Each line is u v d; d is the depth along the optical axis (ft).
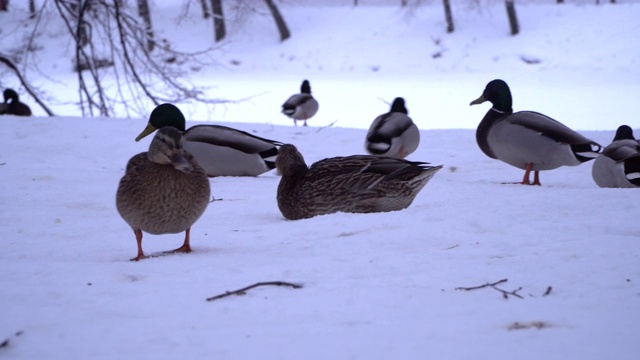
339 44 163.63
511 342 12.53
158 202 19.43
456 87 123.95
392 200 25.82
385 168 25.80
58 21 143.74
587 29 153.58
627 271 16.43
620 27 152.05
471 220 21.54
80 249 21.88
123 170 41.45
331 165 26.18
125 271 17.69
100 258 20.51
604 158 33.60
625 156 32.83
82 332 13.44
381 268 17.37
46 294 15.89
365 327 13.41
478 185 34.45
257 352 12.32
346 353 12.19
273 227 23.41
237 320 13.94
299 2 183.11
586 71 138.10
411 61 155.22
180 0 183.01
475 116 94.43
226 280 16.69
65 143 48.55
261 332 13.25
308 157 45.62
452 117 93.97
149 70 69.36
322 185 25.82
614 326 13.17
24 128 52.90
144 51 68.64
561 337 12.71
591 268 16.72
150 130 39.70
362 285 15.99
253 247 20.97
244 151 39.58
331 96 116.37
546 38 152.97
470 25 163.12
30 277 17.38
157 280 16.80
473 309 14.26
